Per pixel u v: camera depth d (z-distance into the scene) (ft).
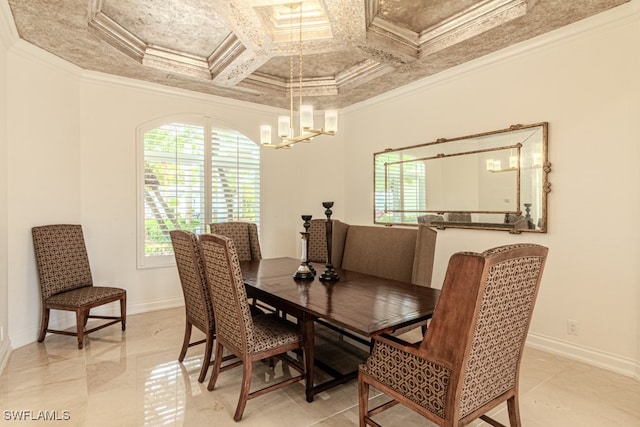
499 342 5.00
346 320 5.75
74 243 11.03
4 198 9.33
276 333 7.16
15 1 7.98
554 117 9.44
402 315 6.01
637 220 8.11
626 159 8.26
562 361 9.05
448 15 9.41
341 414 6.84
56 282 10.36
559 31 9.17
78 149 11.82
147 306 13.34
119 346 10.02
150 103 13.30
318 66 12.79
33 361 8.98
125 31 10.15
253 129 15.89
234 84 13.07
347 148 16.53
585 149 8.89
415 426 6.48
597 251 8.73
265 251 16.26
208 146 14.62
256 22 8.73
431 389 4.82
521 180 10.09
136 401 7.19
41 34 9.44
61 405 7.02
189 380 8.10
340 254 11.75
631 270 8.21
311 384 7.25
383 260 10.42
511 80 10.32
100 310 12.44
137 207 13.04
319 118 16.89
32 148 10.30
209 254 7.06
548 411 6.87
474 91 11.28
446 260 12.17
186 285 8.75
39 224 10.53
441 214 12.28
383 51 10.34
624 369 8.30
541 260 5.17
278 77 13.83
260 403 7.20
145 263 13.23
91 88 12.12
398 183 13.96
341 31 9.11
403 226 13.73
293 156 17.08
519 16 8.54
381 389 5.55
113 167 12.57
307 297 7.13
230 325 6.98
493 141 10.76
